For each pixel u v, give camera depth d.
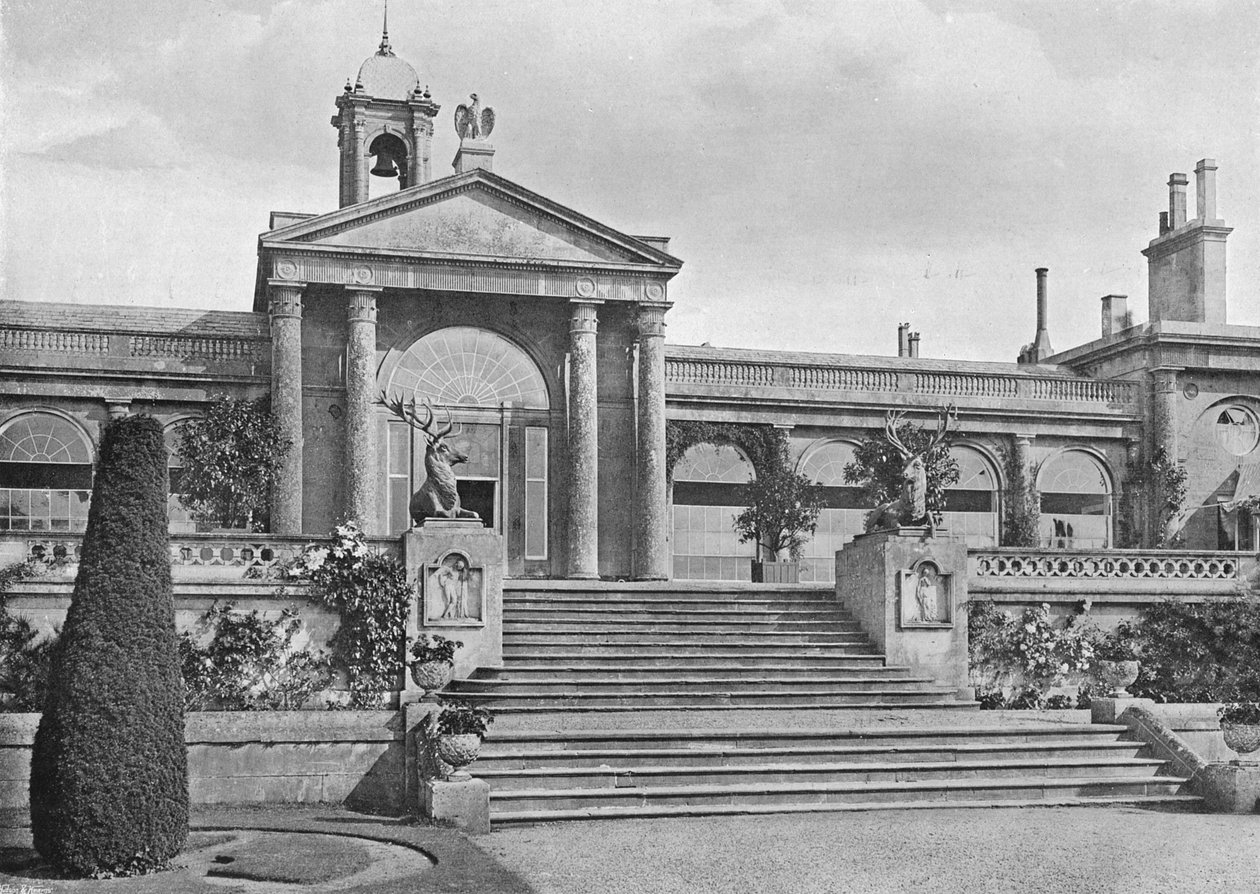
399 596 23.47
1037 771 20.02
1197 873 14.62
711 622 26.06
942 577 25.78
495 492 34.00
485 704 21.88
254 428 31.11
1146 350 39.16
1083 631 27.19
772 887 13.84
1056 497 39.09
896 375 38.31
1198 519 38.97
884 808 18.48
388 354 33.44
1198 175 40.09
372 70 39.12
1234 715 20.00
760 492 35.03
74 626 14.99
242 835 16.64
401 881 13.98
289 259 32.09
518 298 34.00
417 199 32.81
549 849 15.67
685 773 18.83
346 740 18.98
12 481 32.09
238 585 22.98
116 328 32.78
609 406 34.78
